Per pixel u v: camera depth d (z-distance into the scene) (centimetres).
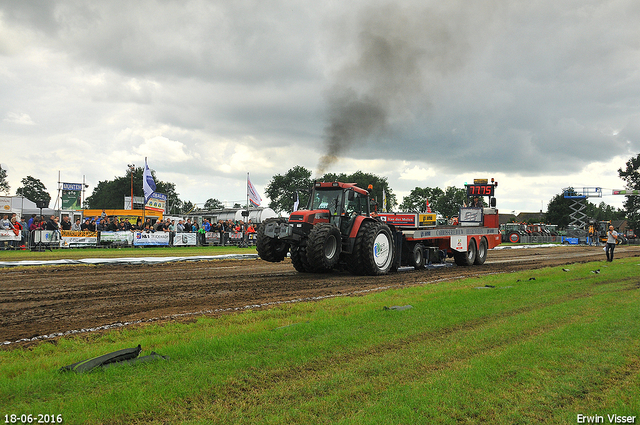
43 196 10231
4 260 1366
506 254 2306
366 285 979
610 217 13762
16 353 438
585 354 436
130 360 393
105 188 9388
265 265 1423
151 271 1185
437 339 490
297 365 397
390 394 335
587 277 1126
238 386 348
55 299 748
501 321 583
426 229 1427
